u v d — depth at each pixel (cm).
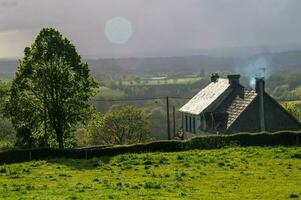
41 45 6769
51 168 4572
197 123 8050
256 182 3541
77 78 6819
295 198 2947
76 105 6775
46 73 6625
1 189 3341
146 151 5825
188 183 3534
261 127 7162
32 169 4525
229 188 3300
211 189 3253
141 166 4550
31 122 6819
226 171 4097
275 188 3281
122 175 4009
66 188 3316
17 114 6769
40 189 3312
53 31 6819
